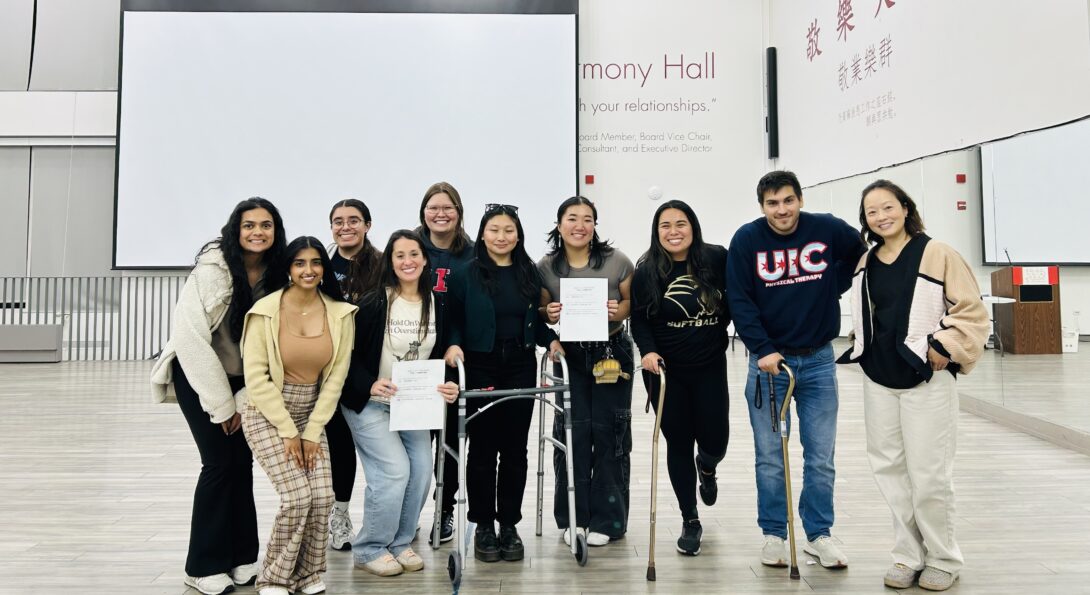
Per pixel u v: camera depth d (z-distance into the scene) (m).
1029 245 4.46
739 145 9.70
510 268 2.51
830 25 7.86
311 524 2.20
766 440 2.43
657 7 9.66
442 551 2.59
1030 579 2.25
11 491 3.31
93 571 2.37
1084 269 4.12
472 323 2.47
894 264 2.25
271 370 2.13
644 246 9.63
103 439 4.44
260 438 2.13
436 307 2.44
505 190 9.30
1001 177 4.75
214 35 9.09
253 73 9.12
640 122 9.64
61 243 9.56
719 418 2.52
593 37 9.61
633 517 2.94
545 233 9.31
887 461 2.27
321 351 2.18
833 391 2.41
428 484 2.45
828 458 2.39
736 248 2.46
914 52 6.10
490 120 9.29
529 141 9.31
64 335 9.43
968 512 2.94
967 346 2.08
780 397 2.42
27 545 2.61
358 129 9.20
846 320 6.10
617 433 2.63
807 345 2.38
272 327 2.12
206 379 2.09
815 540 2.39
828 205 7.51
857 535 2.69
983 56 5.09
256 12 9.12
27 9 9.47
